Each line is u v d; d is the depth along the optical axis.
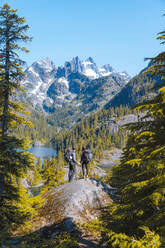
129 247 4.40
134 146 6.65
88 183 11.38
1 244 6.00
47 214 9.09
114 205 6.53
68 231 7.91
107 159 120.12
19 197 9.38
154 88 6.39
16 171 8.75
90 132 177.00
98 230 7.87
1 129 10.25
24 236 7.42
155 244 4.03
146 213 6.40
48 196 10.56
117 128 169.25
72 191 10.23
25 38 10.88
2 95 10.57
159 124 6.11
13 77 10.36
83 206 9.45
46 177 30.28
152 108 5.84
